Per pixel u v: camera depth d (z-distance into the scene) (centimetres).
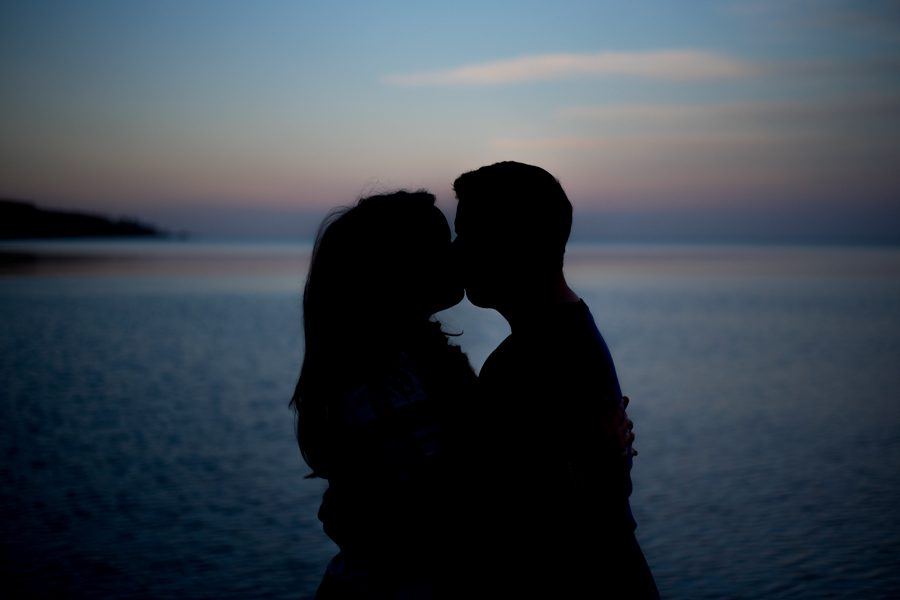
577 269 14925
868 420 1889
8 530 1006
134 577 845
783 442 1631
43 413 1959
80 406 2072
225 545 954
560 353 188
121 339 3866
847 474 1345
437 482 180
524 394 189
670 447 1591
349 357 186
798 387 2434
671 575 848
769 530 1017
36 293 7750
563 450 186
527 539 189
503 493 191
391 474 179
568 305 196
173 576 845
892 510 1109
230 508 1123
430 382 188
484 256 198
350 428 183
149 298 7162
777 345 3638
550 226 195
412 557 181
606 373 188
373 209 194
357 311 189
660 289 8600
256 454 1500
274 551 934
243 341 3831
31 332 4134
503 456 191
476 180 201
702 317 5197
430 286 199
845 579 824
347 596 185
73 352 3347
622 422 189
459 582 186
